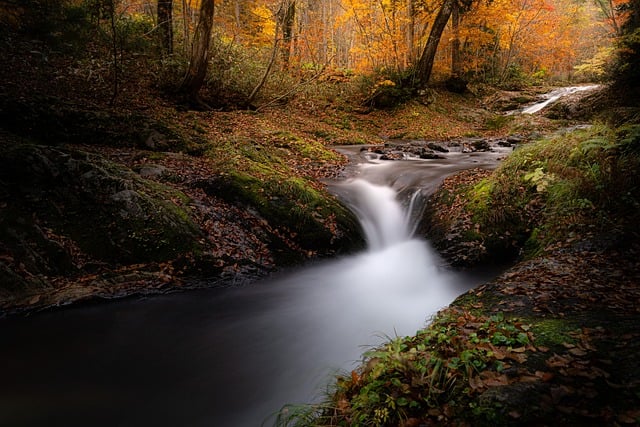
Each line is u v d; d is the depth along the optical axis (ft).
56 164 21.61
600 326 11.69
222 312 19.36
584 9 125.90
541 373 9.47
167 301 19.43
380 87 66.44
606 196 20.65
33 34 41.01
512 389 8.93
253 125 43.62
